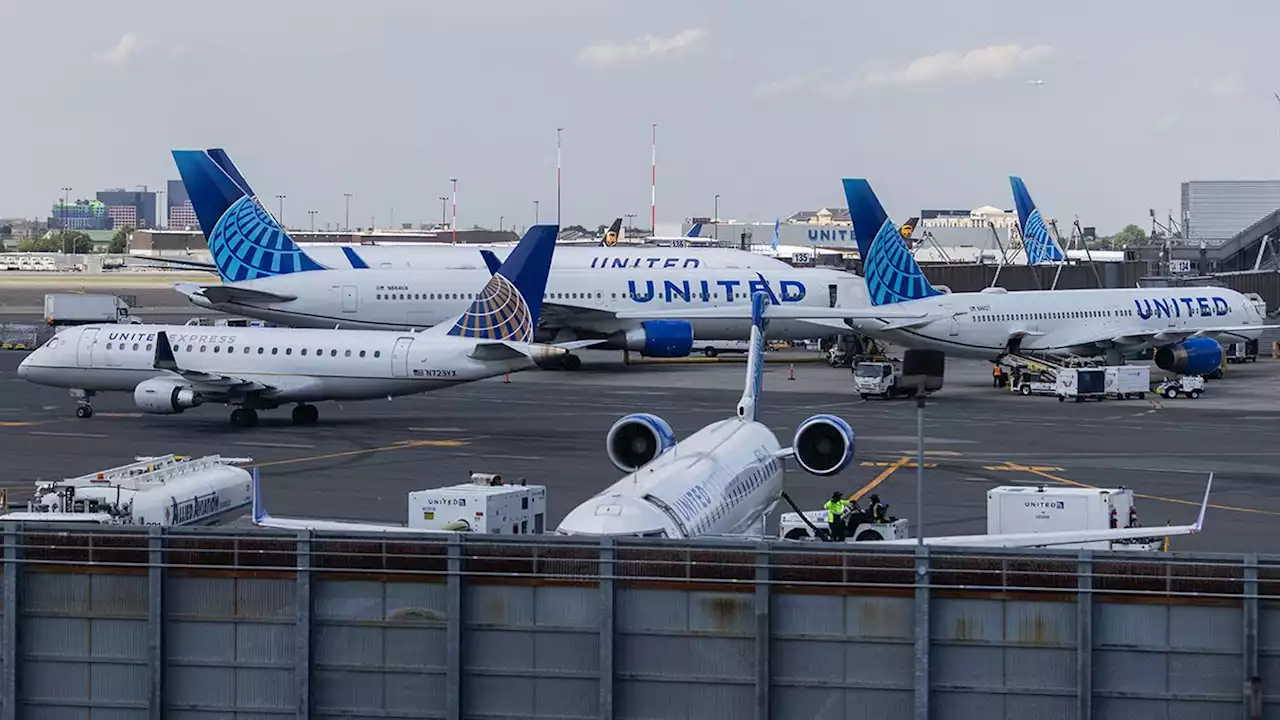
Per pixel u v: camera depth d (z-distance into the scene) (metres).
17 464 87.44
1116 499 60.22
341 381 104.94
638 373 152.25
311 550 36.31
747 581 35.00
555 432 103.69
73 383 108.56
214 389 102.94
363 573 36.22
